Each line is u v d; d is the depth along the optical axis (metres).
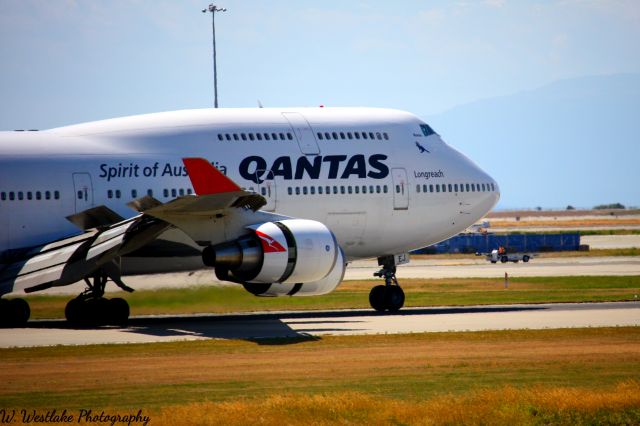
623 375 47.72
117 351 55.88
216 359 52.91
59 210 71.12
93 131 74.56
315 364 51.12
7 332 65.94
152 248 71.88
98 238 66.50
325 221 78.56
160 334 64.56
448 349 56.41
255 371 49.00
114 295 82.62
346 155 79.75
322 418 38.03
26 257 70.56
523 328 66.25
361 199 79.94
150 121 75.88
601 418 38.81
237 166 75.25
